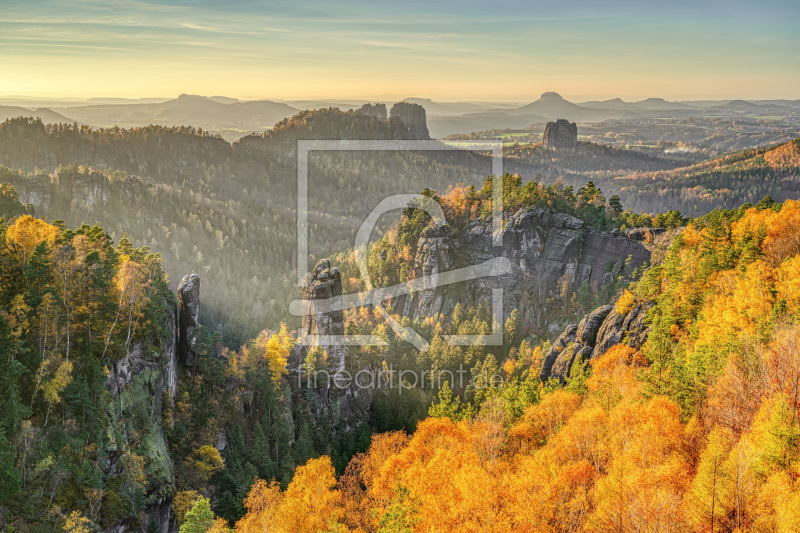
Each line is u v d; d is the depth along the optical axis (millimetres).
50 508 57562
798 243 89750
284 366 122438
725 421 51969
